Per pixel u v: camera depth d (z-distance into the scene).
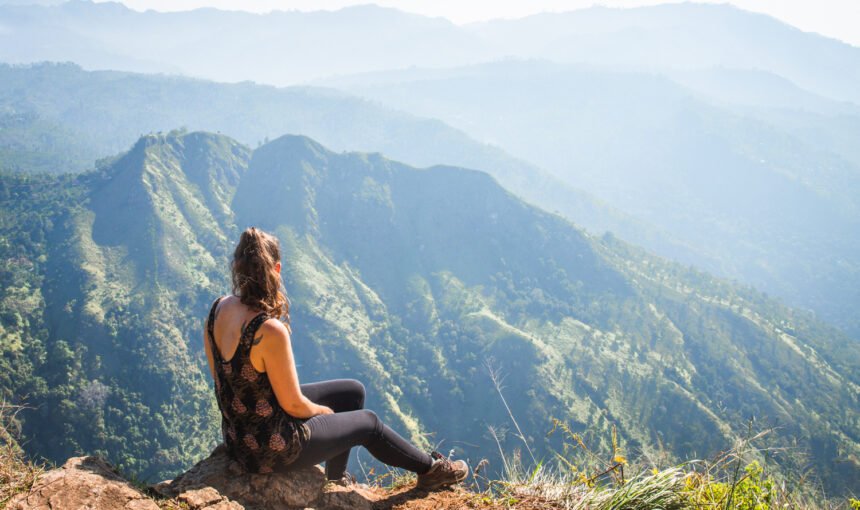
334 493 3.38
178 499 2.78
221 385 2.97
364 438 3.49
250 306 2.89
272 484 3.13
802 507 3.21
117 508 2.50
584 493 3.51
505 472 3.81
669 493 3.40
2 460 2.67
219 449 3.38
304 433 3.09
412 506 3.54
